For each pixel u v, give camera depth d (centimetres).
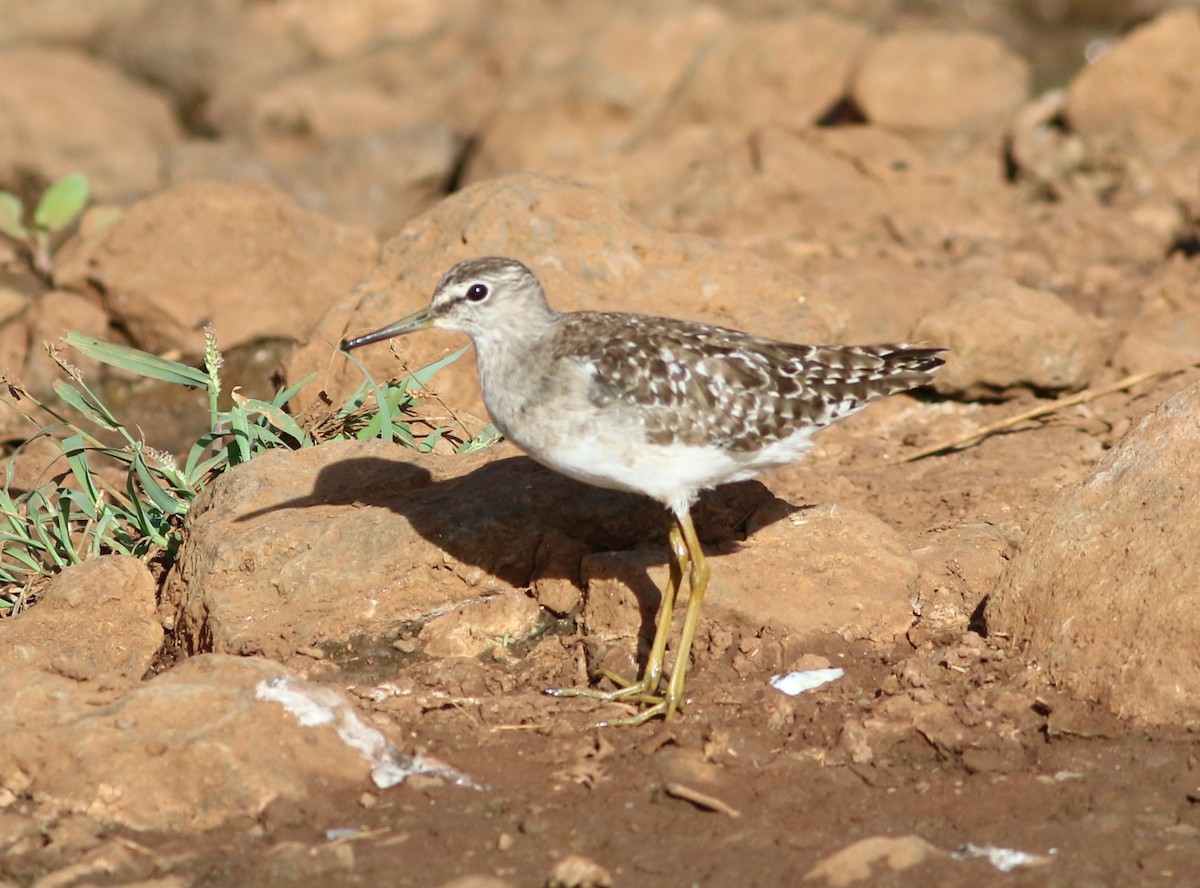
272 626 1191
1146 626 1059
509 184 1650
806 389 1138
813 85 2697
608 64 2783
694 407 1099
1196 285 1947
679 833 953
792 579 1198
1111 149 2455
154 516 1379
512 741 1081
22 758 998
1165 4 3597
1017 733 1051
